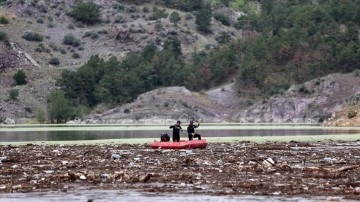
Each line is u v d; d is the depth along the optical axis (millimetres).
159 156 139750
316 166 116812
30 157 139000
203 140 168375
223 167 115062
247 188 90562
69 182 97125
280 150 160375
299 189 89125
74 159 133625
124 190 89750
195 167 115250
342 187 90750
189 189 90000
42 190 89875
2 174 105938
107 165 119500
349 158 135125
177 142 163750
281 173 106688
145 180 97062
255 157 135875
